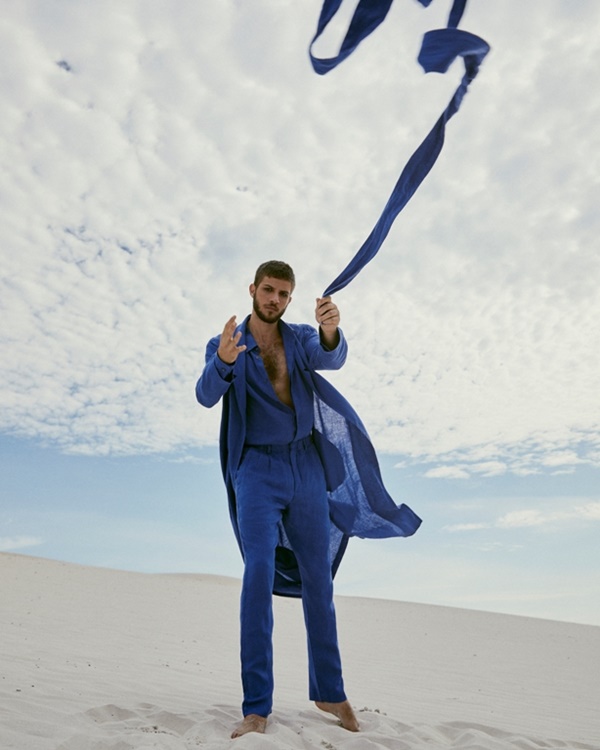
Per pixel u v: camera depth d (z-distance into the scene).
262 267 3.66
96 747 2.73
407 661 8.43
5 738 2.73
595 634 13.65
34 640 6.54
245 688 3.27
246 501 3.59
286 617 12.69
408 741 3.33
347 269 3.50
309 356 3.77
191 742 2.92
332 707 3.57
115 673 4.91
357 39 3.16
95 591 13.52
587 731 4.54
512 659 9.30
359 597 19.70
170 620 10.29
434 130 3.30
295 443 3.73
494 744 3.47
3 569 15.42
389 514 3.94
